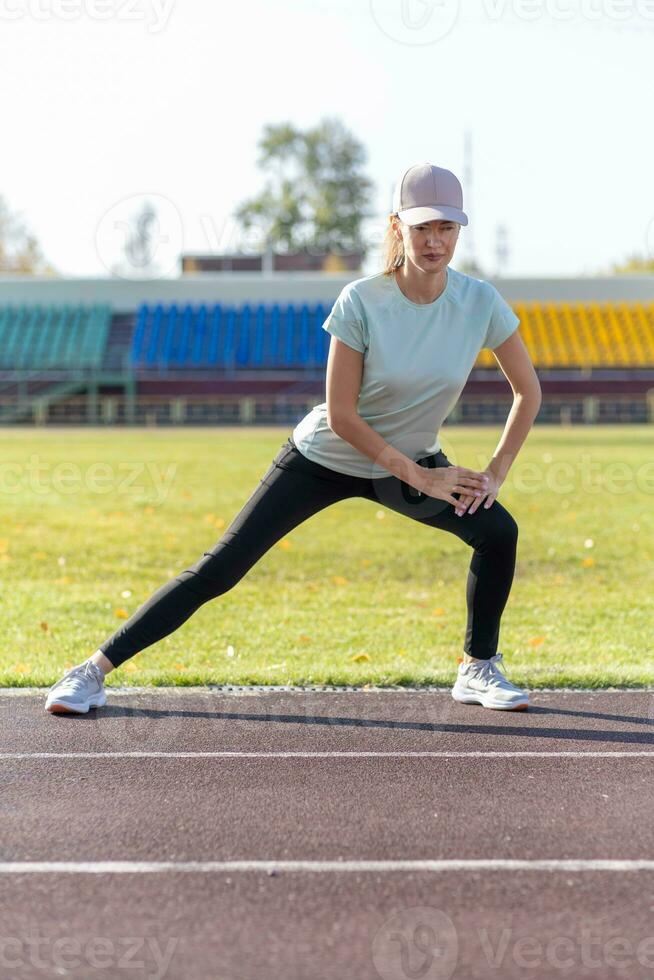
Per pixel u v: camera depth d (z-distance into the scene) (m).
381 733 4.41
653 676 5.25
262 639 6.24
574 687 5.17
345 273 39.34
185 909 2.83
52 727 4.46
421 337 4.21
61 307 37.56
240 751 4.17
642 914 2.80
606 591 7.88
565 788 3.76
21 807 3.56
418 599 7.64
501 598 4.68
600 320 37.50
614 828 3.39
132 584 8.09
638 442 23.44
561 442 23.44
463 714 4.69
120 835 3.32
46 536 10.18
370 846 3.24
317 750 4.19
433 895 2.91
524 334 36.78
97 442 23.61
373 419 4.36
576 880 3.01
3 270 59.91
